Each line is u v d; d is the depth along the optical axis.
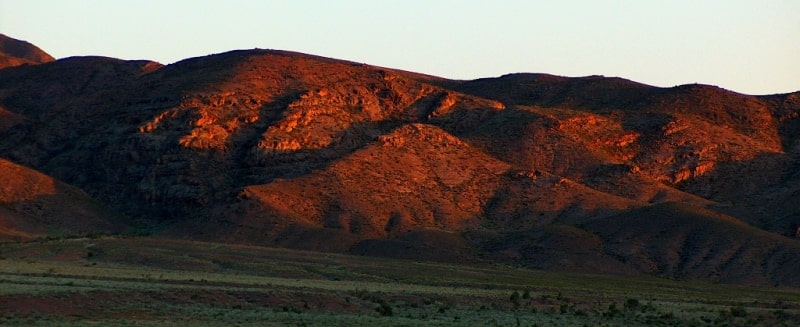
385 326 109.25
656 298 172.25
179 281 146.12
